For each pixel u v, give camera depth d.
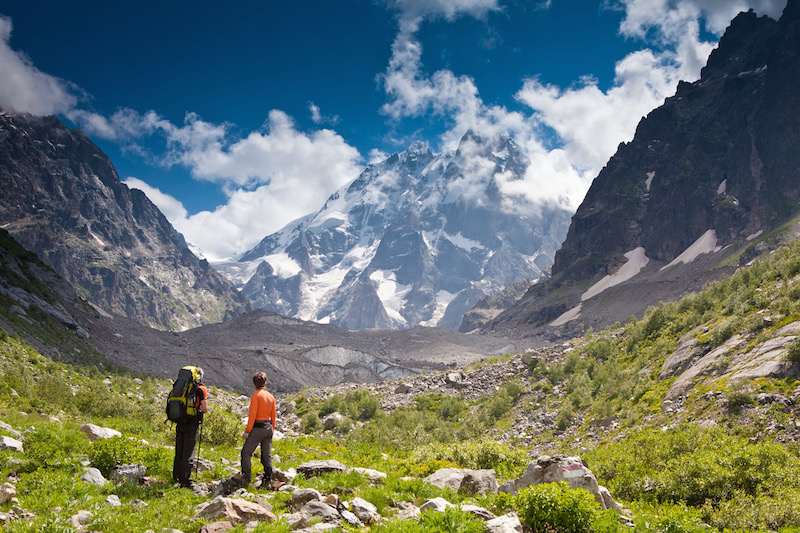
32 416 22.95
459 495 14.79
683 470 20.09
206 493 13.02
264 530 9.69
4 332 49.78
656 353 55.03
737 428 29.53
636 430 39.00
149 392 53.81
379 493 13.12
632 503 19.55
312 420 58.56
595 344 69.19
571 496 11.77
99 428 18.17
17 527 9.12
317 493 11.93
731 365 38.94
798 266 50.78
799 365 32.59
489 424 57.03
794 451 24.88
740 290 55.16
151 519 10.55
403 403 69.81
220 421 22.59
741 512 17.14
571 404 52.69
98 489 12.07
